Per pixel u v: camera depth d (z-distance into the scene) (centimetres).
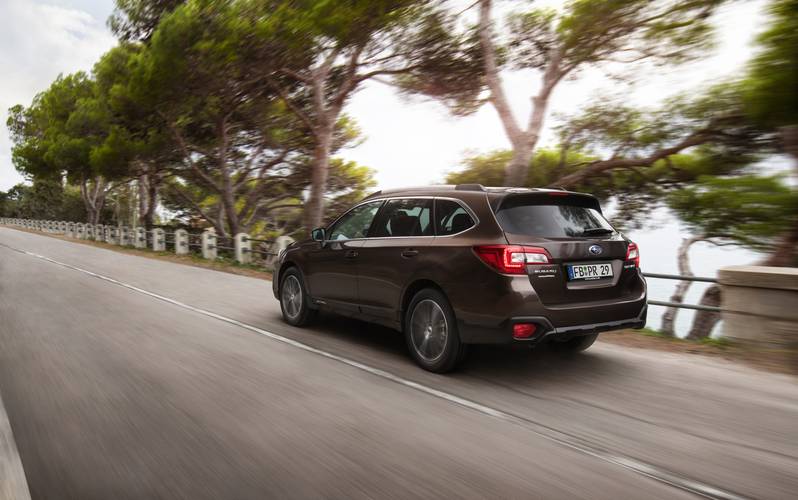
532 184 1545
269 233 2911
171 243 2669
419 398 404
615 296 457
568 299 429
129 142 2188
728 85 1150
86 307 788
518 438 331
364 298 550
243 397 400
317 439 325
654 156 1312
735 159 1234
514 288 413
